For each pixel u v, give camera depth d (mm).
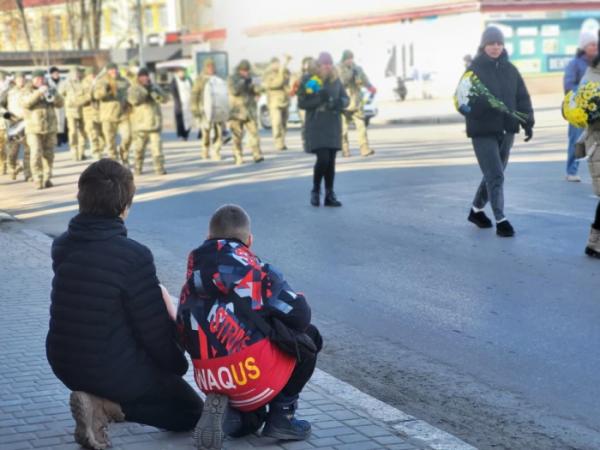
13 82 19672
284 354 4891
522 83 11094
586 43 13289
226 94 20484
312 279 9516
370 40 51094
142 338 4918
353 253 10594
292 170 18703
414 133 27859
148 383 4996
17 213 14742
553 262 9711
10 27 66688
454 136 25844
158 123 18969
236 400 4875
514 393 6203
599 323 7609
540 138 23047
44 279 9602
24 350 6949
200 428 4777
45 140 17812
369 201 14055
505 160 11328
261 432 5188
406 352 7148
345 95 13539
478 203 11570
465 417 5816
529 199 13438
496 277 9211
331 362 6973
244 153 23359
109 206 4918
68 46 67812
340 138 13625
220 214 4953
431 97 48469
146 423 5148
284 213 13391
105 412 5004
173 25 65375
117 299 4836
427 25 48125
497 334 7453
